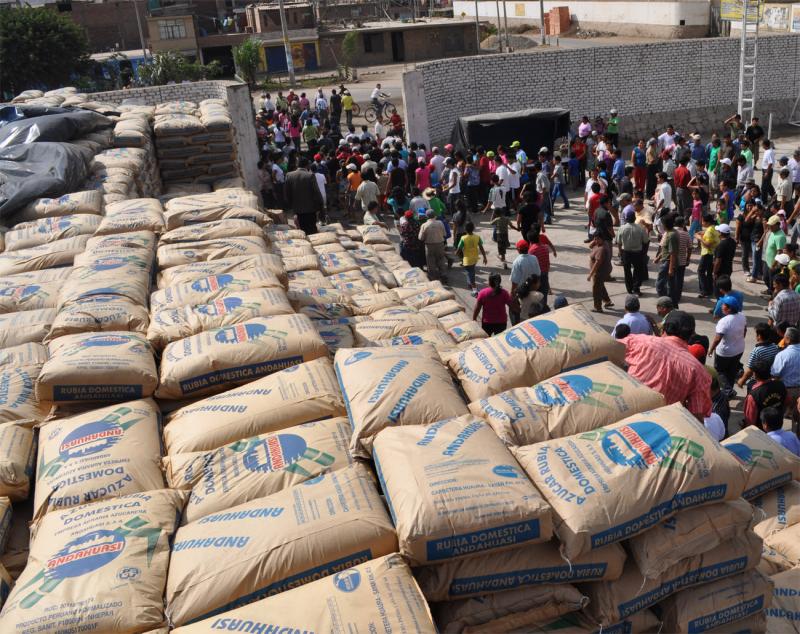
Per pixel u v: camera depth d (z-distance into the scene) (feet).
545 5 140.36
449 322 21.63
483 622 10.42
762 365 20.86
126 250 19.08
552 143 58.90
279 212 30.30
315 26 142.10
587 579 10.66
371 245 30.32
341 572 9.68
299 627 8.92
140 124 35.19
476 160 52.03
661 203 44.06
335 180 54.24
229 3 182.50
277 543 9.97
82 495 11.43
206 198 23.58
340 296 21.36
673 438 11.28
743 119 74.69
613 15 126.52
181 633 9.08
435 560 9.96
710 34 112.57
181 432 12.85
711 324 33.24
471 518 9.88
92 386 13.70
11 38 101.35
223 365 14.15
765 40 71.97
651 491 10.62
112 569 9.75
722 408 21.91
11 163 26.23
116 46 159.02
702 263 35.42
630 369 17.60
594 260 34.32
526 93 69.62
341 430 12.50
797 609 12.71
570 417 12.33
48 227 21.72
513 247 45.37
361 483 11.07
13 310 17.03
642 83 71.67
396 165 50.19
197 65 107.45
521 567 10.34
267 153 54.90
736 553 11.46
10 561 11.21
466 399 13.93
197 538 10.40
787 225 39.81
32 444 13.10
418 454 10.94
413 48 136.98
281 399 13.15
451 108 67.56
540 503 10.14
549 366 13.87
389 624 8.95
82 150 29.32
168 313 16.10
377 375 12.90
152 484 11.84
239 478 11.66
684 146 55.06
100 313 15.76
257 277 17.66
